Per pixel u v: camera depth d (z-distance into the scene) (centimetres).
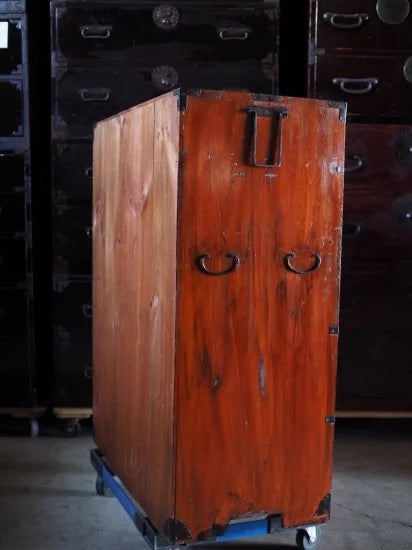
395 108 290
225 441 185
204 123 171
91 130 290
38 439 304
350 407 303
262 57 287
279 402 189
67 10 284
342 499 246
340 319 298
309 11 284
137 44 286
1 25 284
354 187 290
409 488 256
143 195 194
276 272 184
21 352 300
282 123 179
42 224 323
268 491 192
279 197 182
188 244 174
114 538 215
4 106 288
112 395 229
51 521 226
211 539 187
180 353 177
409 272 297
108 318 231
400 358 301
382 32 286
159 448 188
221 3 284
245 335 183
